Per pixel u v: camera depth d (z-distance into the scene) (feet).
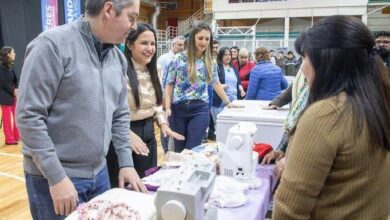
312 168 2.55
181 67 8.02
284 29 47.01
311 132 2.57
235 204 4.11
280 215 2.72
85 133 4.07
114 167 5.64
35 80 3.67
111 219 3.22
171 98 8.29
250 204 4.21
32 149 3.73
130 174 4.63
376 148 2.57
